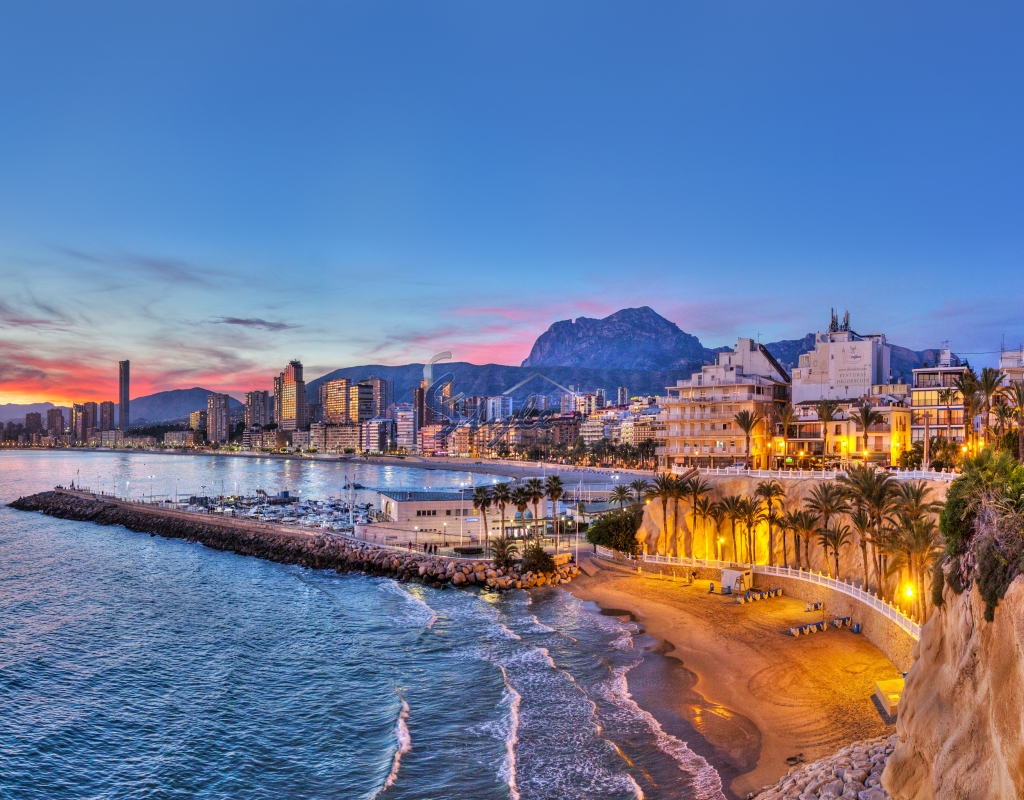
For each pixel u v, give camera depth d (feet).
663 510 343.87
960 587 95.76
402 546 408.67
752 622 241.96
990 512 90.22
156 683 215.31
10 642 258.57
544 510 482.28
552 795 138.10
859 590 228.63
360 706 194.18
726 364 484.74
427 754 159.43
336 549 415.03
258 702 198.90
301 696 202.28
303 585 357.82
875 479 235.61
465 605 302.45
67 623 286.05
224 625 280.51
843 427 409.08
